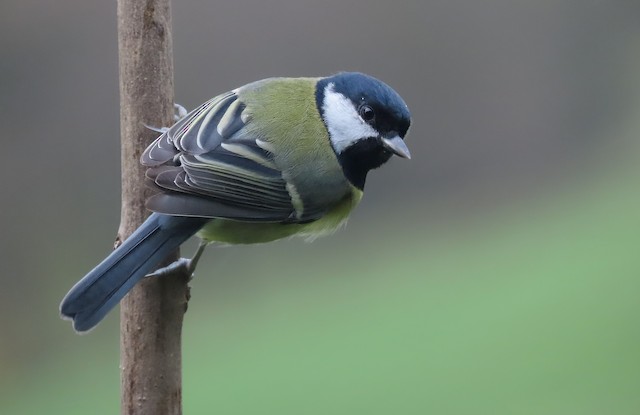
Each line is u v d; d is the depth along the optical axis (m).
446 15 16.88
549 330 13.18
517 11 17.39
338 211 6.60
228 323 14.73
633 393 11.64
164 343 5.41
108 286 5.22
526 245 15.91
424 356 13.06
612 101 17.78
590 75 17.73
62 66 15.38
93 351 15.00
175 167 5.46
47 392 14.27
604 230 15.84
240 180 5.83
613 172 17.39
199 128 5.80
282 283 15.65
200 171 5.61
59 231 15.64
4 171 15.45
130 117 5.53
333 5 15.91
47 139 15.48
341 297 15.14
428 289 14.88
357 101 6.35
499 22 17.30
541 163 17.53
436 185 17.06
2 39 15.14
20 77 15.31
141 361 5.41
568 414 11.46
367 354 13.15
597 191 16.98
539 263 15.22
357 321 14.36
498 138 17.38
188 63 15.13
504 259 15.59
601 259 14.70
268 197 5.99
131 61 5.52
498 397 11.91
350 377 12.68
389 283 15.29
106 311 5.18
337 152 6.33
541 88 17.62
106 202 15.66
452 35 16.98
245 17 15.39
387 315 14.26
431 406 11.91
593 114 17.72
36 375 14.84
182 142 5.61
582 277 14.46
